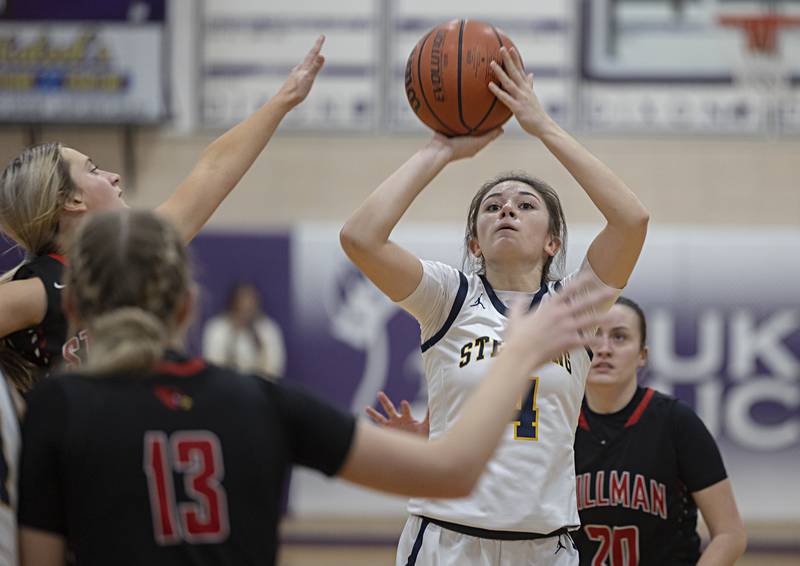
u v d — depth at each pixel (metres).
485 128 6.89
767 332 20.39
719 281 20.55
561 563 6.52
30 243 6.16
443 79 6.73
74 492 4.06
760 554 19.47
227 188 6.45
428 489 4.09
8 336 5.83
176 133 22.67
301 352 20.81
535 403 6.55
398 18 22.58
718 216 22.00
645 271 20.66
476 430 4.08
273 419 4.21
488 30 6.88
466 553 6.45
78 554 4.07
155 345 4.11
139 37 22.58
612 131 22.23
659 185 22.11
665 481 7.76
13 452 4.82
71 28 22.58
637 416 7.90
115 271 4.13
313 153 22.58
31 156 6.22
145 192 22.59
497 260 6.91
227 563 4.07
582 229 21.56
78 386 4.15
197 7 22.72
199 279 20.91
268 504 4.16
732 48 22.20
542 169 22.02
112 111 22.52
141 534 4.02
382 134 22.58
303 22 22.67
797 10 22.17
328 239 21.05
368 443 4.16
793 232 21.34
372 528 20.28
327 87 22.62
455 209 22.06
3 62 22.61
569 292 4.41
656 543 7.77
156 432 4.09
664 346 20.48
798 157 22.02
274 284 20.94
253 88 22.64
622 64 22.28
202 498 4.08
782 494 20.03
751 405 20.25
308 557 19.06
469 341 6.70
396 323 20.77
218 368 4.32
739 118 22.17
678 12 22.28
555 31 22.34
